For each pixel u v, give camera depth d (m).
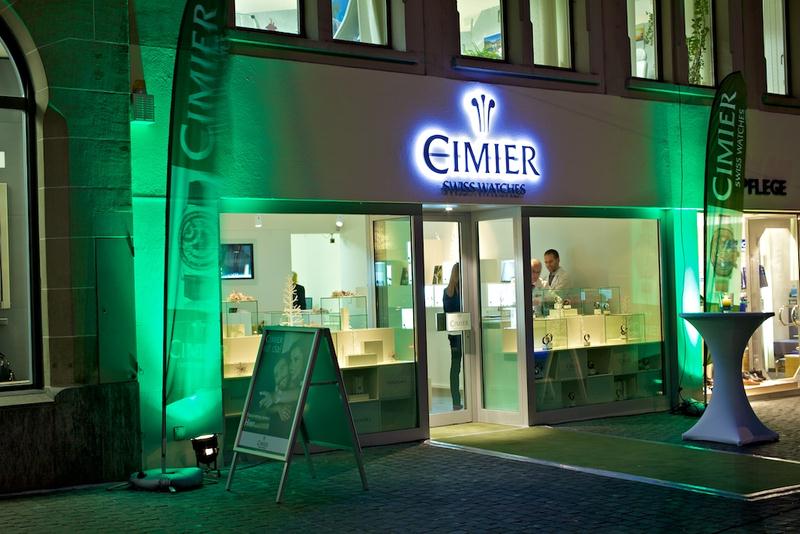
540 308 12.01
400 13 10.90
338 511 7.59
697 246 13.48
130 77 9.13
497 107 11.55
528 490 8.24
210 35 8.93
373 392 10.77
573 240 12.40
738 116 12.73
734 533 6.76
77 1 8.87
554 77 12.04
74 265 8.82
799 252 14.95
